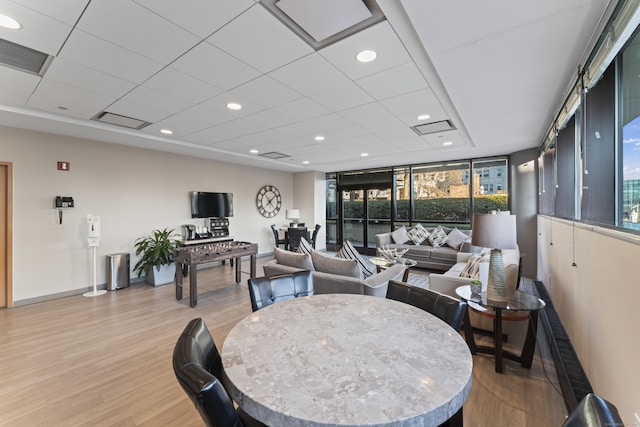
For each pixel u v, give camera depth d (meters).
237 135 4.32
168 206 5.54
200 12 1.62
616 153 1.67
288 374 0.93
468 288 2.61
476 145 4.96
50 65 2.22
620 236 1.40
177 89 2.66
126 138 4.38
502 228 2.18
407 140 4.61
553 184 3.70
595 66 1.85
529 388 2.01
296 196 8.69
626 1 1.38
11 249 3.75
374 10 1.61
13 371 2.28
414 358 1.03
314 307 1.59
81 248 4.36
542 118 3.44
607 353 1.57
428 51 1.99
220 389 0.82
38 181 3.96
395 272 3.11
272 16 1.66
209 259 3.98
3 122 3.51
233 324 3.20
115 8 1.58
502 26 1.71
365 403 0.79
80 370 2.30
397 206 7.56
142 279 5.09
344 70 2.30
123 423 1.73
